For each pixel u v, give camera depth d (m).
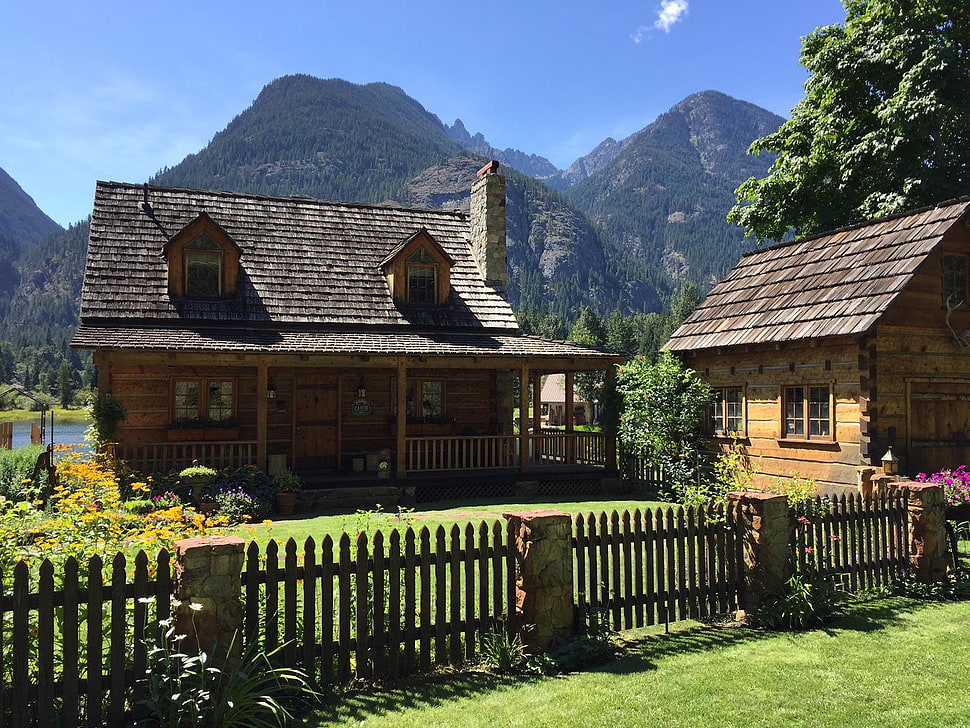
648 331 141.38
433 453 17.17
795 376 15.90
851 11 25.56
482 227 21.44
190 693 4.83
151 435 16.84
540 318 139.00
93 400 14.48
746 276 20.17
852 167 23.27
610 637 6.82
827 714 5.37
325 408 18.67
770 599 7.62
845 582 8.45
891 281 14.33
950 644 6.86
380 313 18.77
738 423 17.84
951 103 20.44
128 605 5.50
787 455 16.12
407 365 16.84
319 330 17.62
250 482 14.60
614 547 7.03
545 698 5.57
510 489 17.23
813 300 16.12
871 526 8.94
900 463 14.12
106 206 18.64
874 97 24.38
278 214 20.45
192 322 16.69
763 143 28.48
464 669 6.09
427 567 6.02
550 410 66.19
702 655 6.54
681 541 7.45
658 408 17.62
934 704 5.54
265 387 15.35
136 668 4.93
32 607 4.72
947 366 14.91
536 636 6.32
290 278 18.73
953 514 11.24
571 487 17.73
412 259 19.42
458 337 18.52
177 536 6.07
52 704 4.72
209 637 5.08
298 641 5.70
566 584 6.52
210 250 17.55
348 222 21.20
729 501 7.95
